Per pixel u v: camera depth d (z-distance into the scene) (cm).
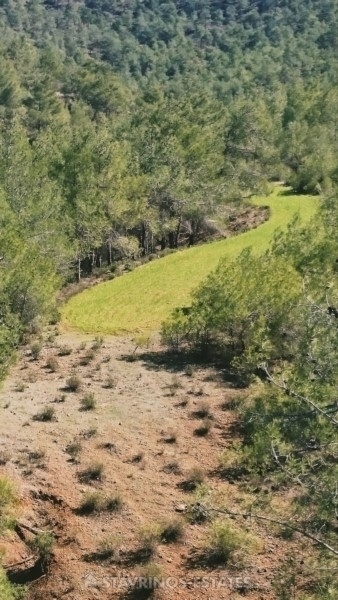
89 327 3772
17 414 2400
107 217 5309
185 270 4753
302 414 1125
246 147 8219
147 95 9894
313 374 1134
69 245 4638
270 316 2769
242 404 1689
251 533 1673
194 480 1975
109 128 7769
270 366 2617
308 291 1630
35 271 3466
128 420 2383
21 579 1650
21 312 3447
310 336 1156
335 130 8969
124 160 5609
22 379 2834
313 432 1096
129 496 1920
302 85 11512
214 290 3059
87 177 5091
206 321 3030
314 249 2856
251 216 6303
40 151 5422
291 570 1274
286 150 8769
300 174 7506
